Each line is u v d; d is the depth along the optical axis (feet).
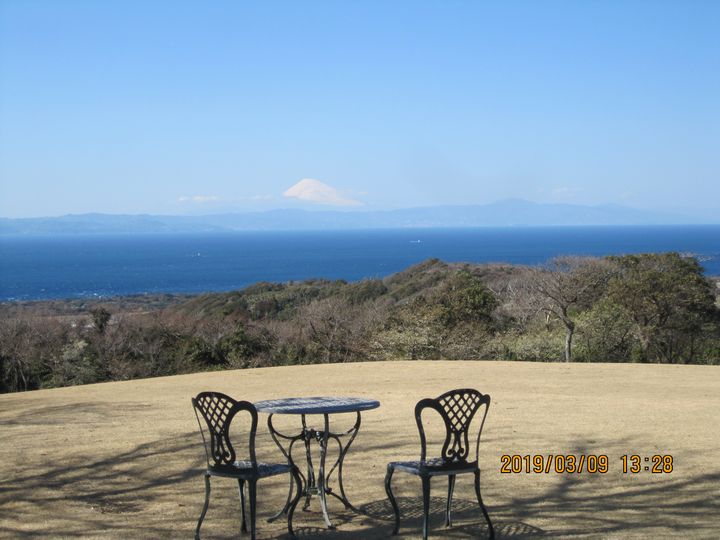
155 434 35.88
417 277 165.17
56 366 99.60
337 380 62.80
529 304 106.11
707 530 20.81
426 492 20.27
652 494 24.84
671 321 108.88
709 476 26.86
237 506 24.34
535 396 49.03
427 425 37.55
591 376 62.75
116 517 23.13
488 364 73.77
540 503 24.16
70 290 316.60
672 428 35.99
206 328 110.93
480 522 22.27
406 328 105.70
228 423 20.67
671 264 111.55
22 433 36.91
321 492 22.39
